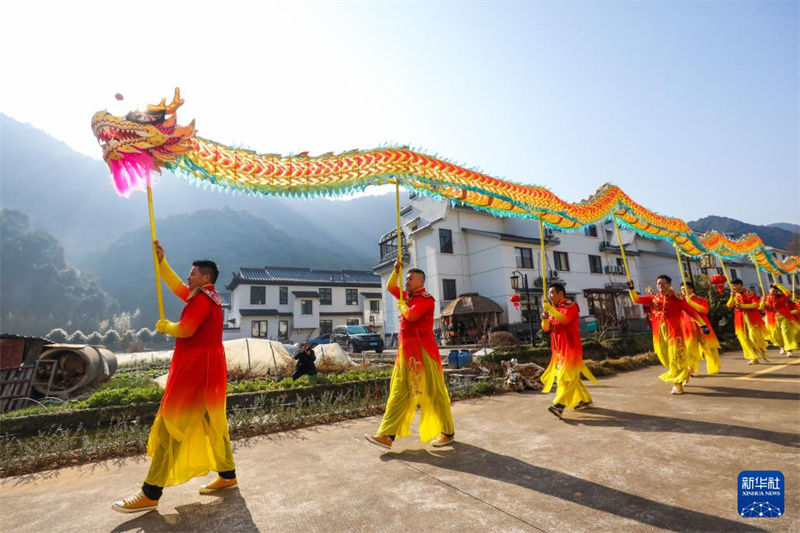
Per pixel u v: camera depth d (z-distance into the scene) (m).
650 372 8.31
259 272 38.75
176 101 2.85
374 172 3.79
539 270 24.30
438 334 22.78
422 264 24.97
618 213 7.10
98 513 2.60
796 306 9.81
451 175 4.27
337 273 43.12
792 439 3.19
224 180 3.15
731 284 8.82
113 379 10.45
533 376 7.47
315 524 2.21
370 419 5.45
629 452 3.16
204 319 2.84
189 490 2.93
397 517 2.25
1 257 69.81
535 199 5.14
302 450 3.92
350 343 21.48
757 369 7.44
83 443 4.31
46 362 8.40
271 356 10.80
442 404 3.77
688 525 1.99
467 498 2.46
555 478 2.71
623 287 27.78
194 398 2.71
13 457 4.03
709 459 2.89
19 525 2.45
